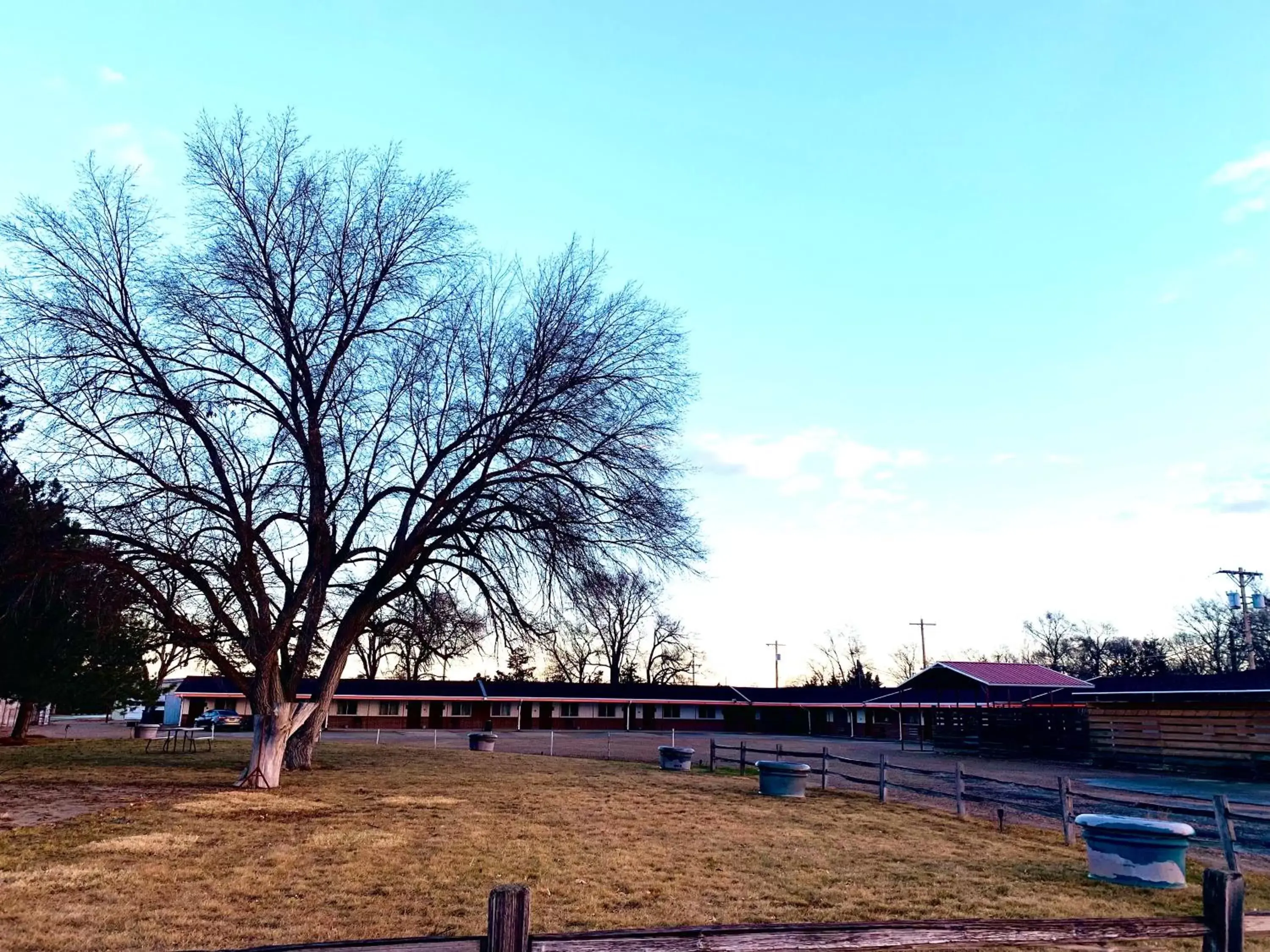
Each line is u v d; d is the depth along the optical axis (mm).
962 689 44281
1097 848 11594
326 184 22906
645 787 21719
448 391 23188
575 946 3992
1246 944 8844
